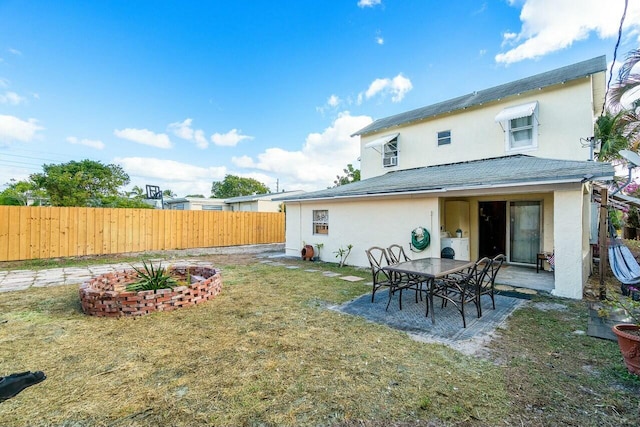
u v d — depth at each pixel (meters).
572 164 7.02
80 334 4.14
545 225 9.14
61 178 19.19
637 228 14.52
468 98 12.05
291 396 2.68
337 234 10.84
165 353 3.55
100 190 24.19
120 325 4.48
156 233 13.30
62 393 2.74
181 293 5.33
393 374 3.04
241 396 2.68
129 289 5.66
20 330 4.29
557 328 4.28
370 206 9.75
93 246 11.84
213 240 14.91
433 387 2.80
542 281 7.41
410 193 8.05
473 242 10.38
